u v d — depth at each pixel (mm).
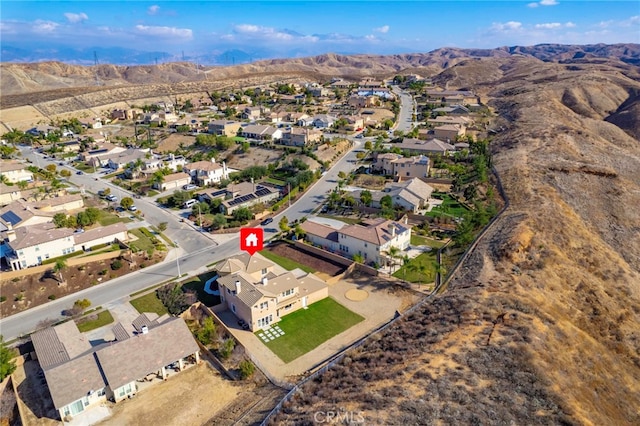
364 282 70875
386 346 48219
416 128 164000
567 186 100562
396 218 93625
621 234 86312
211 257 80875
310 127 167750
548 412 35875
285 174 125375
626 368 48750
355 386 41094
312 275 69125
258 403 44719
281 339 57469
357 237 76625
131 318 62500
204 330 58000
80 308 63688
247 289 61188
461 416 34750
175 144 163375
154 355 50344
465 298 55531
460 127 155875
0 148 150500
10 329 60688
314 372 50094
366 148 143750
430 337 47438
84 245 82438
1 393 48844
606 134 161250
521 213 84250
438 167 123688
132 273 75250
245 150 145375
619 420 38750
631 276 69750
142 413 45625
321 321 61094
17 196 109062
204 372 51875
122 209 104938
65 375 46531
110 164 140375
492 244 72812
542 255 67812
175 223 97000
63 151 160750
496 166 117125
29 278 72062
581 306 58969
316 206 104125
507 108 196875
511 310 51906
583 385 41500
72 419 44969
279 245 85375
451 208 98438
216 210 103438
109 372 47406
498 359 42250
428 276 70188
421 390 38250
